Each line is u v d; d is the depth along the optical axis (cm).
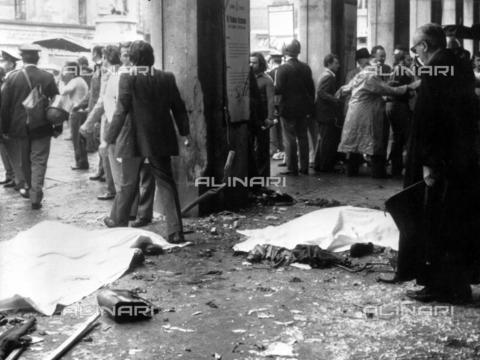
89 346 505
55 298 592
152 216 888
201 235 823
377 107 1210
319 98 1291
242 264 708
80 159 1347
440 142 559
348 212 802
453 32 1203
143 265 704
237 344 507
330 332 528
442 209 573
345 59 1464
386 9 2011
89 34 3353
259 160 1123
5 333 517
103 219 902
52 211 966
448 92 557
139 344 509
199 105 902
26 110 960
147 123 772
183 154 910
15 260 654
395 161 1264
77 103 1335
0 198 1066
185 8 884
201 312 572
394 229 772
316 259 700
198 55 900
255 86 1048
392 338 516
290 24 1939
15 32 3078
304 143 1274
